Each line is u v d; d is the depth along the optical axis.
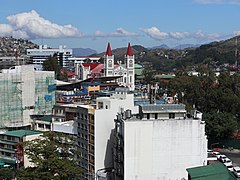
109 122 101.19
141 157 86.81
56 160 78.00
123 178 87.00
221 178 80.06
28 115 158.25
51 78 167.25
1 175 106.69
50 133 85.38
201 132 88.94
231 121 152.25
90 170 102.00
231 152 144.12
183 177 88.50
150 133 86.81
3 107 149.50
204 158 89.88
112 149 101.12
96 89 194.00
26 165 114.44
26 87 157.38
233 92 179.62
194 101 180.62
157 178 87.69
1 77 149.12
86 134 103.44
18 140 120.62
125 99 105.75
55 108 138.88
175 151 87.94
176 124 87.62
